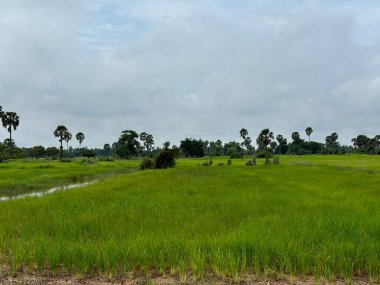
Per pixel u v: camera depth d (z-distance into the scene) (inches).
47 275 312.5
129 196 767.1
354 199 689.6
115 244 351.3
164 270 319.6
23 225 474.0
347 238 375.6
